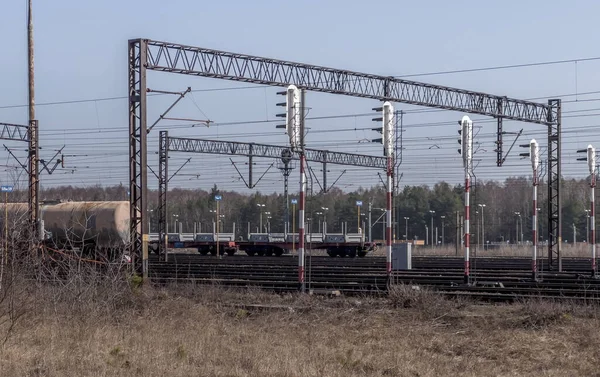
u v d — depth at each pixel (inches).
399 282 1043.9
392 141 947.3
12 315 622.2
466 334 643.5
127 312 732.0
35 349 547.8
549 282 1126.4
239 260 1962.4
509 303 846.5
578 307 744.3
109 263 819.4
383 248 3166.8
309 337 623.5
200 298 885.2
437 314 748.6
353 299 872.9
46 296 690.2
